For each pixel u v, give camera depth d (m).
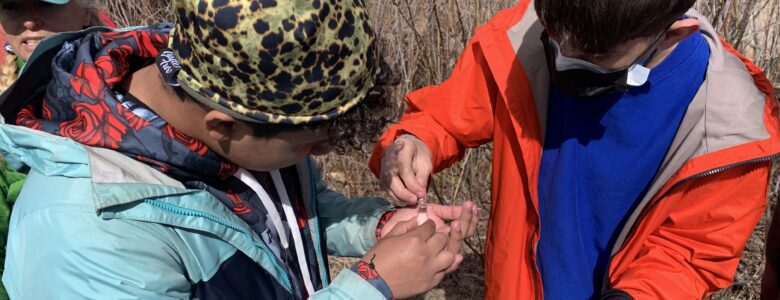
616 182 1.23
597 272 1.35
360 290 0.78
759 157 1.03
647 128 1.15
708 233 1.13
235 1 0.62
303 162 1.05
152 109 0.77
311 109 0.70
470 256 2.66
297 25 0.63
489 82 1.34
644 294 1.12
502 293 1.45
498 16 1.33
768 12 2.41
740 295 2.27
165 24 0.95
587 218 1.31
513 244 1.40
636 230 1.21
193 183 0.80
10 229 0.73
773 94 1.11
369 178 2.88
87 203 0.70
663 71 1.09
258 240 0.87
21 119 0.79
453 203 2.66
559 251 1.32
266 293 0.88
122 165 0.73
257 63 0.64
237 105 0.68
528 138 1.28
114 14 2.86
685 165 1.10
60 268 0.67
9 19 1.30
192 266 0.78
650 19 0.87
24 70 0.79
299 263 0.99
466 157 2.68
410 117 1.45
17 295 0.71
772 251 1.38
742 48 2.26
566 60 0.98
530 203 1.36
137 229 0.71
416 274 0.82
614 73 0.98
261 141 0.74
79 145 0.72
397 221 1.10
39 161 0.73
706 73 1.09
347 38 0.68
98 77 0.75
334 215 1.17
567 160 1.25
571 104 1.21
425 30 2.58
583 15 0.88
